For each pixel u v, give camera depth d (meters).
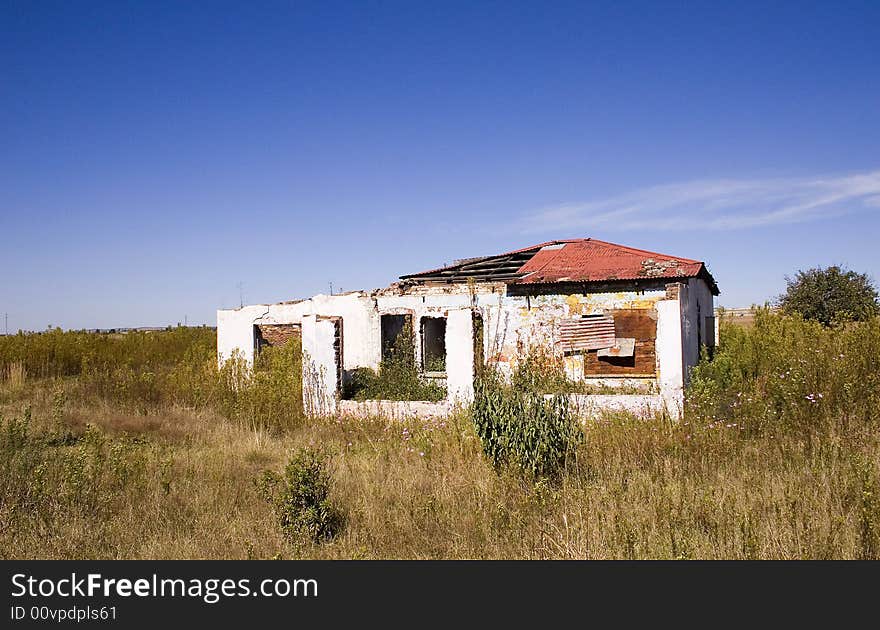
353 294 18.92
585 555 5.52
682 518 6.26
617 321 14.67
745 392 11.91
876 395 10.09
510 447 7.89
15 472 7.74
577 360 15.15
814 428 9.20
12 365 20.47
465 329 12.77
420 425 11.82
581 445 8.48
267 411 13.51
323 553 6.02
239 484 8.33
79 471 7.61
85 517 6.89
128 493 7.66
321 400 13.58
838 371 10.73
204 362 18.98
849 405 9.80
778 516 5.88
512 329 16.19
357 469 8.80
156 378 17.39
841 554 5.34
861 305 30.58
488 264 20.28
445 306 17.20
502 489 7.24
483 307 16.52
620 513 6.44
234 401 14.45
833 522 5.77
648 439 9.09
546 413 8.05
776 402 10.30
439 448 9.38
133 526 6.68
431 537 6.26
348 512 7.00
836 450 8.12
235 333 21.22
